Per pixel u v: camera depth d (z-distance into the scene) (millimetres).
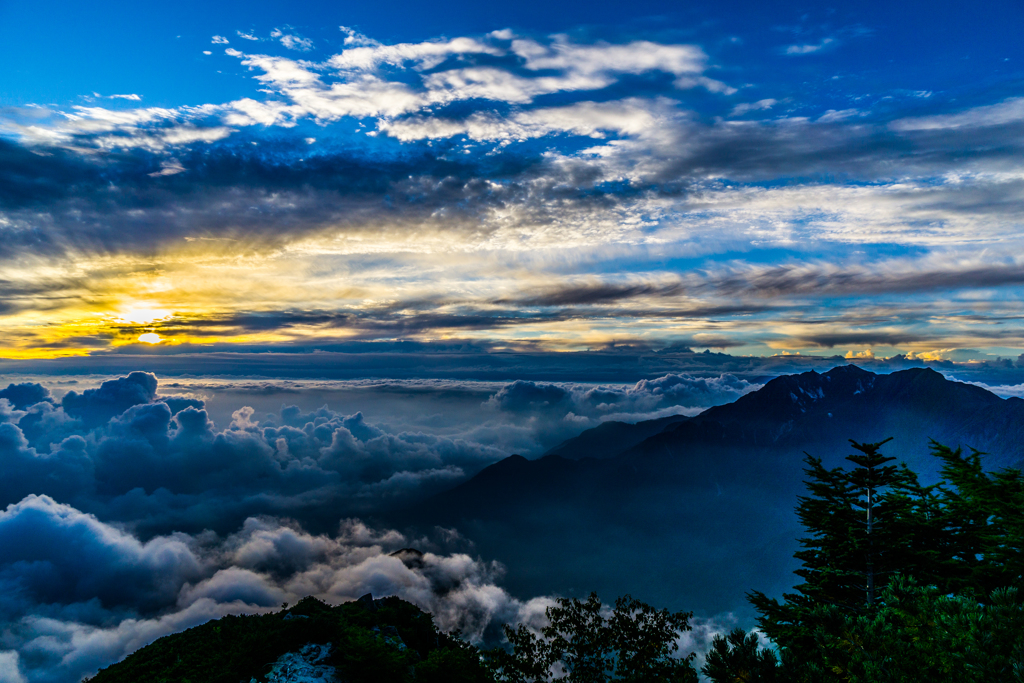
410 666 37719
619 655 24516
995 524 31938
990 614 12547
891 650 14125
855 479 33188
